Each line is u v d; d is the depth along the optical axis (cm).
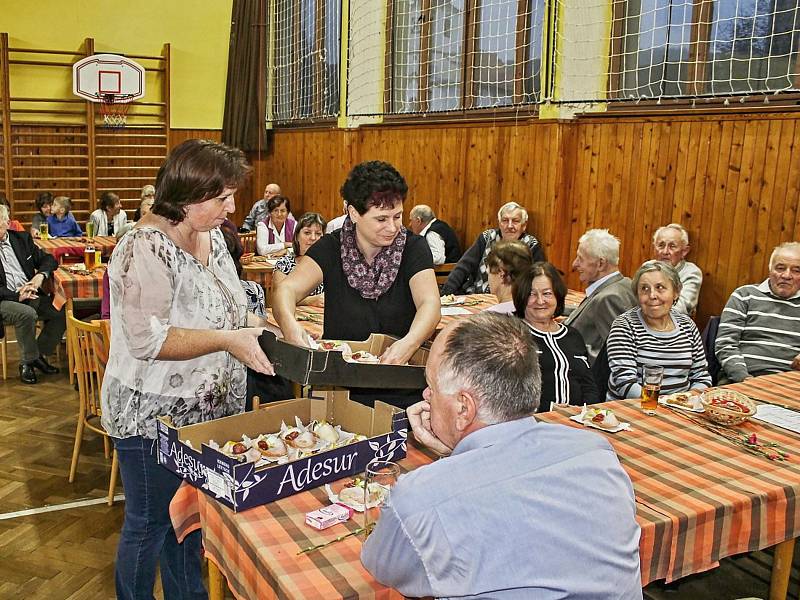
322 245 218
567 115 471
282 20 838
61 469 340
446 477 110
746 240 376
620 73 446
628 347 279
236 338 171
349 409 183
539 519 106
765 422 220
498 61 534
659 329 281
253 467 148
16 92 830
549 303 256
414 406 156
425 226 552
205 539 160
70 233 716
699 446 199
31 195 847
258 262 532
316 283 216
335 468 162
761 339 323
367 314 216
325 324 222
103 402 181
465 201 565
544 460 113
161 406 176
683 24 408
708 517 159
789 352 316
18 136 831
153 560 186
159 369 175
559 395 251
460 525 105
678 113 405
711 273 395
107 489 321
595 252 323
